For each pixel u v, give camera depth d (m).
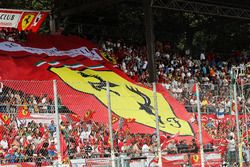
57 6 76.00
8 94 47.09
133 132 50.28
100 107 49.56
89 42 72.56
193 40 93.31
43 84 50.03
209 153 52.41
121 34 84.38
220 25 90.50
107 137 49.59
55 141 45.91
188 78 80.38
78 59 65.25
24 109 46.59
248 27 93.88
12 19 64.38
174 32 91.94
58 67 57.75
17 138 44.72
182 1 71.25
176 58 84.00
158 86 57.56
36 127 46.28
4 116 44.88
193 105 56.69
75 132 48.03
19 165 41.78
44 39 68.00
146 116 51.38
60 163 38.09
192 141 52.25
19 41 65.12
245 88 59.81
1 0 72.62
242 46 98.44
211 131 58.06
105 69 64.38
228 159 52.78
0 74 51.66
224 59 93.94
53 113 48.16
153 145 51.12
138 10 83.56
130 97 53.28
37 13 66.25
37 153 45.09
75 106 48.53
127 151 49.22
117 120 49.69
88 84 52.06
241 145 49.94
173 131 50.91
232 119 57.91
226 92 59.56
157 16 86.88
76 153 44.81
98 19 81.69
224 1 76.31
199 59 90.19
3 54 57.47
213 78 84.06
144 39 86.25
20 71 53.62
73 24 78.94
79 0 73.06
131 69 75.19
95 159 44.28
